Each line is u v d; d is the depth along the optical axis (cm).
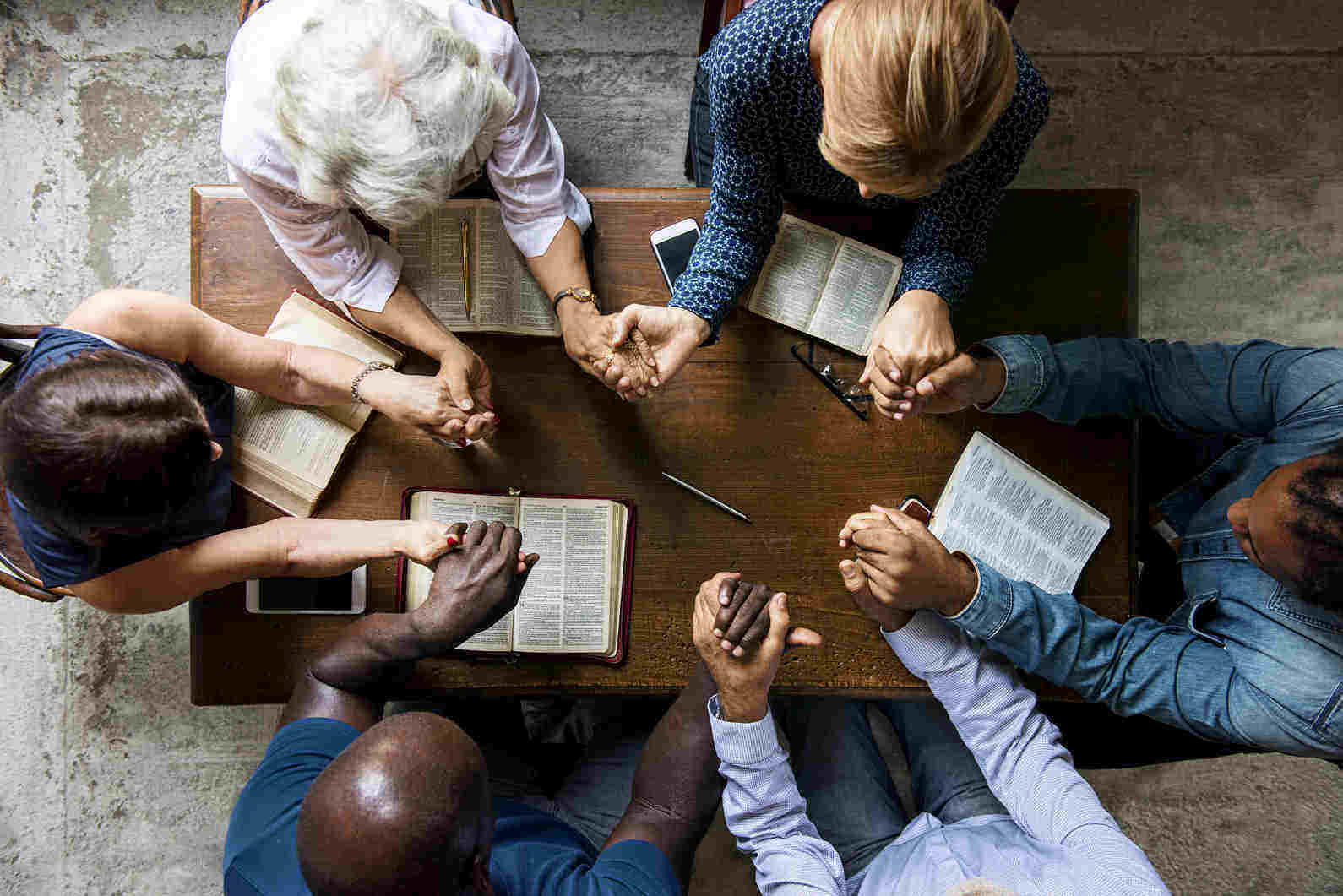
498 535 153
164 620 227
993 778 166
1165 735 179
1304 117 235
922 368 153
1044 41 235
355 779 107
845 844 189
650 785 161
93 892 226
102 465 116
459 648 167
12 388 138
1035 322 173
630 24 233
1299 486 132
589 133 234
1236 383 163
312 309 166
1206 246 237
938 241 156
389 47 111
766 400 171
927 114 106
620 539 170
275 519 160
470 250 166
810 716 199
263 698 166
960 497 171
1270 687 149
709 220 160
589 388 170
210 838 227
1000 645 159
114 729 226
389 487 168
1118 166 236
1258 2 233
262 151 128
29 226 226
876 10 106
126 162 227
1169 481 190
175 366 152
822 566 172
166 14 227
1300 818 225
